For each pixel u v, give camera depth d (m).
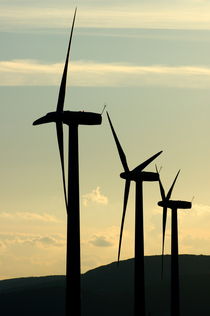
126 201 146.62
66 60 115.31
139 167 147.75
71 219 114.50
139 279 151.12
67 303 113.12
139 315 149.88
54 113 113.69
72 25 115.19
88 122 113.75
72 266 113.50
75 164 114.75
